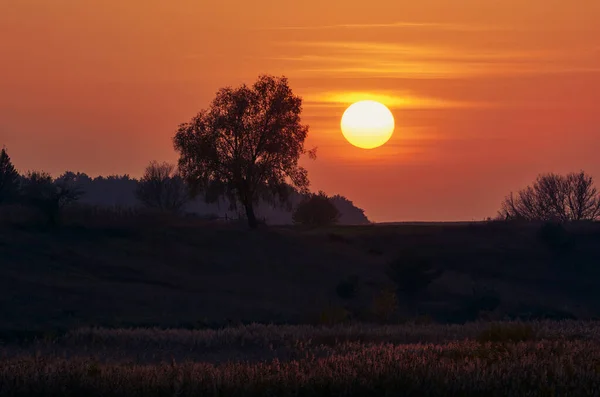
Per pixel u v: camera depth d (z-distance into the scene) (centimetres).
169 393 5106
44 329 11775
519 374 5197
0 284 16488
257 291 19488
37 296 16000
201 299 17500
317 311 15962
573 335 8825
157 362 7619
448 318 17962
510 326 8819
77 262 19312
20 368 5788
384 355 6278
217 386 5119
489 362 5841
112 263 19788
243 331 10050
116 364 6731
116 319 14412
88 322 13975
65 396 5178
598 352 6438
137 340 9550
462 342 7950
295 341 9050
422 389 5047
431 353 6488
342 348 7994
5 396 5191
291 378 5256
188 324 14138
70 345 9394
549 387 4894
